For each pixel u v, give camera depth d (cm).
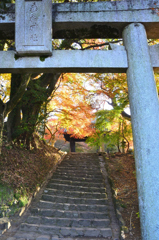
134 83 314
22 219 525
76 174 863
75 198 643
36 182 699
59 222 519
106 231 475
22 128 814
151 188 275
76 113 1027
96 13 338
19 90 651
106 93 973
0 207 495
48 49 310
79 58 320
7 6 337
